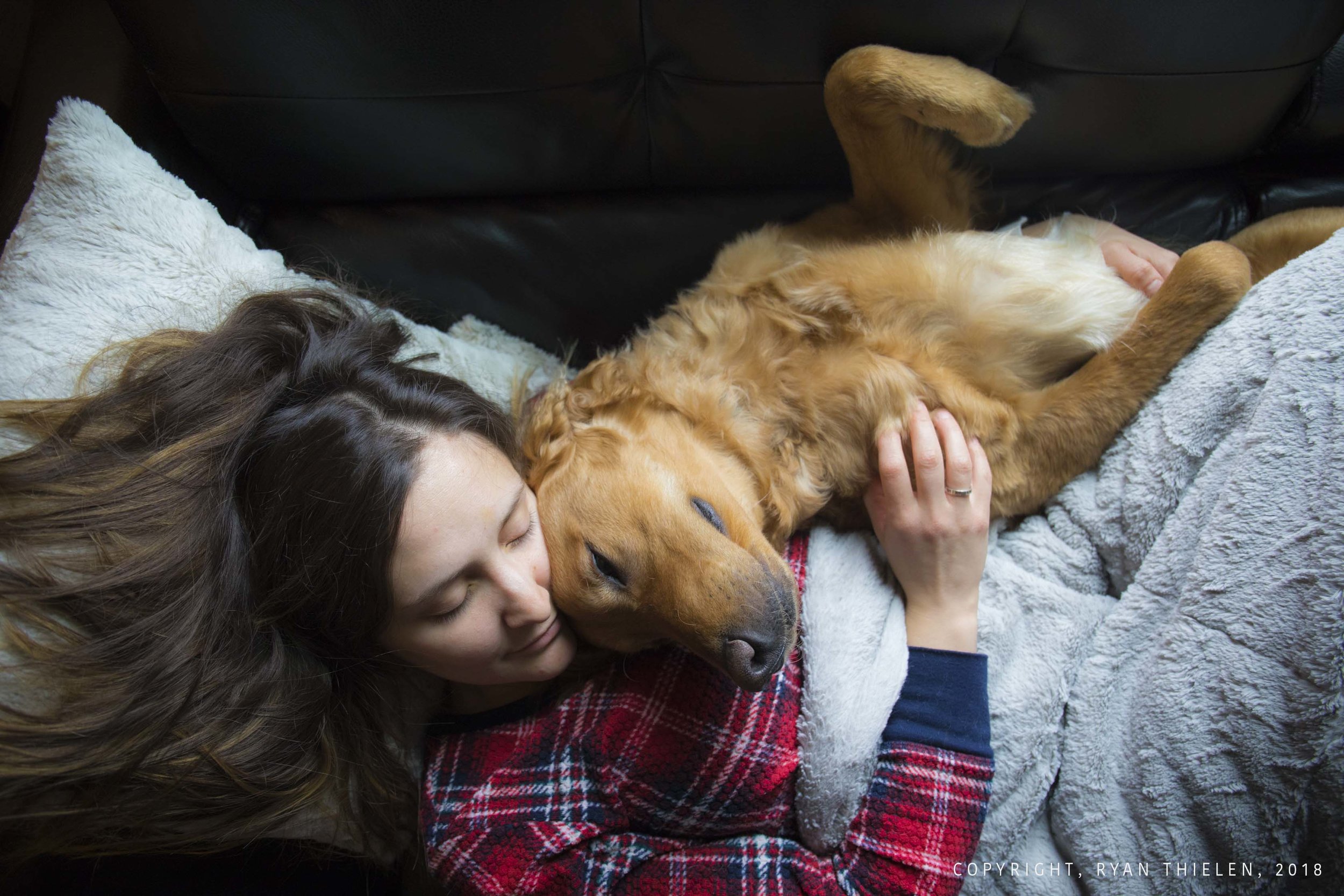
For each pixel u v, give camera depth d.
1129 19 1.16
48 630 0.98
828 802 1.09
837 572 1.24
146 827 1.03
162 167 1.30
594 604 1.07
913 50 1.21
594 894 1.06
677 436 1.21
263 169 1.34
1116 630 1.19
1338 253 1.08
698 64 1.22
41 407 1.06
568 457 1.17
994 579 1.27
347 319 1.18
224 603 1.02
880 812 1.08
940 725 1.10
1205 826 1.10
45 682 0.97
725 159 1.39
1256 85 1.25
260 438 1.03
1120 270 1.36
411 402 1.04
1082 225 1.38
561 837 1.07
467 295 1.54
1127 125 1.32
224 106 1.22
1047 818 1.22
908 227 1.40
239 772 1.03
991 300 1.27
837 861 1.10
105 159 1.20
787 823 1.15
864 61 1.17
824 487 1.31
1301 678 1.03
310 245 1.45
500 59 1.18
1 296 1.17
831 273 1.32
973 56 1.23
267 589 1.03
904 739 1.11
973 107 1.16
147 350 1.11
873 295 1.29
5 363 1.13
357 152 1.31
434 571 0.96
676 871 1.07
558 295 1.56
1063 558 1.28
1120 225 1.48
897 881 1.05
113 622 1.00
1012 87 1.26
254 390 1.06
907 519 1.17
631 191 1.47
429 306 1.55
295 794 1.07
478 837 1.07
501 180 1.40
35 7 1.42
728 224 1.49
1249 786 1.07
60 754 0.95
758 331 1.35
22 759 0.93
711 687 1.11
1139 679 1.17
